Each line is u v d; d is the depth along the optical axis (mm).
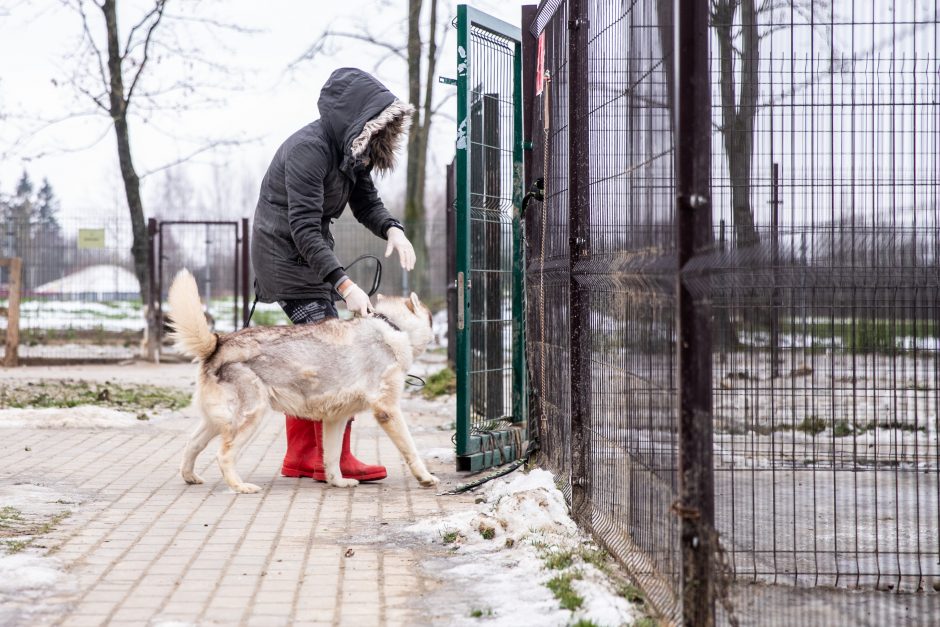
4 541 4441
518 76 7398
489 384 7117
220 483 6145
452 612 3479
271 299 6309
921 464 6422
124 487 5957
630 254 3811
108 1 18859
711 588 2992
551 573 3912
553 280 5680
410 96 24797
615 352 4121
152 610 3516
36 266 19016
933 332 5289
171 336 5871
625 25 3920
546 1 5852
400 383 6020
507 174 7344
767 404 6105
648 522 3590
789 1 6023
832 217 4961
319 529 4848
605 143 4316
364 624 3355
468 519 4844
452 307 13148
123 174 19000
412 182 25281
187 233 19000
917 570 4211
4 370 15477
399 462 7031
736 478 5844
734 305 5707
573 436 4887
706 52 2996
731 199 6945
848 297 5160
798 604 3730
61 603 3586
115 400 10688
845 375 6457
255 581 3908
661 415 3361
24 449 7324
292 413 5949
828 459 6453
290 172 6012
